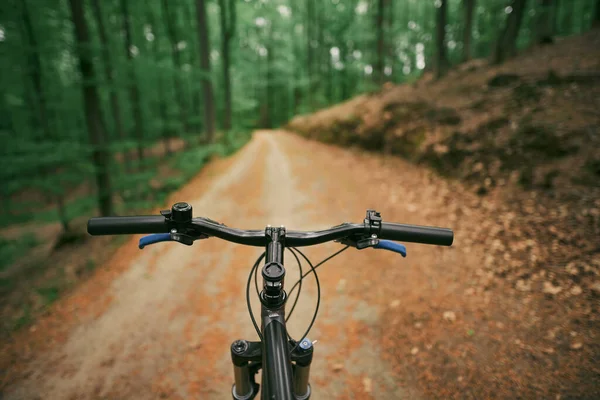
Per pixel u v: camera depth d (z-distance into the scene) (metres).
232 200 9.88
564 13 21.69
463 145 7.91
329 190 9.70
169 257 6.62
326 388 3.56
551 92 7.82
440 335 4.02
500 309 4.15
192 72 13.95
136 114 19.09
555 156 6.13
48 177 8.52
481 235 5.61
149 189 11.98
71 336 4.68
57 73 9.84
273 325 1.22
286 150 18.11
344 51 36.31
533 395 3.10
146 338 4.48
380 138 11.47
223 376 3.79
